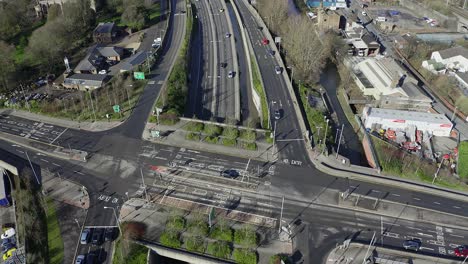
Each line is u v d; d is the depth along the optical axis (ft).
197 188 366.84
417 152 428.15
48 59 606.55
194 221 326.85
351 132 476.13
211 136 430.20
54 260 305.12
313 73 579.89
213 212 314.76
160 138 433.48
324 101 525.34
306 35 594.24
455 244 311.06
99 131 450.71
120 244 310.45
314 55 581.12
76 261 299.38
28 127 464.65
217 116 499.92
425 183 372.58
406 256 299.58
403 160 402.31
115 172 389.19
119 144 427.74
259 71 563.48
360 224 328.49
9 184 403.95
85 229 327.67
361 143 457.27
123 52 635.25
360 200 350.84
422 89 548.31
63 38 646.33
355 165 391.65
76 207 350.84
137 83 538.88
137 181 377.30
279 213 338.54
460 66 582.76
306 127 446.19
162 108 477.36
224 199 353.72
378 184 371.15
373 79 541.34
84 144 430.20
